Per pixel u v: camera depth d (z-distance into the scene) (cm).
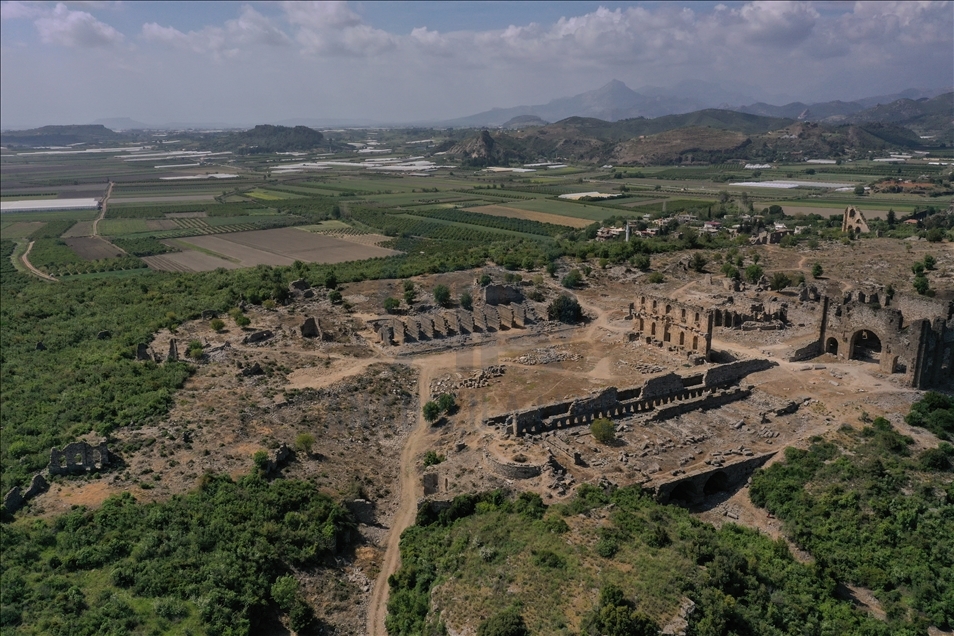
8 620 6219
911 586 7431
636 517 7950
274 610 7069
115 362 13100
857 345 12975
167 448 9544
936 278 17488
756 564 7406
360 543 8450
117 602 6544
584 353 14150
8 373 13512
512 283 18562
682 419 10938
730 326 15150
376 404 11925
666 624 6066
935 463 8950
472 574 7019
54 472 8831
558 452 9762
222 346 13762
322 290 18588
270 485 8800
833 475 9069
